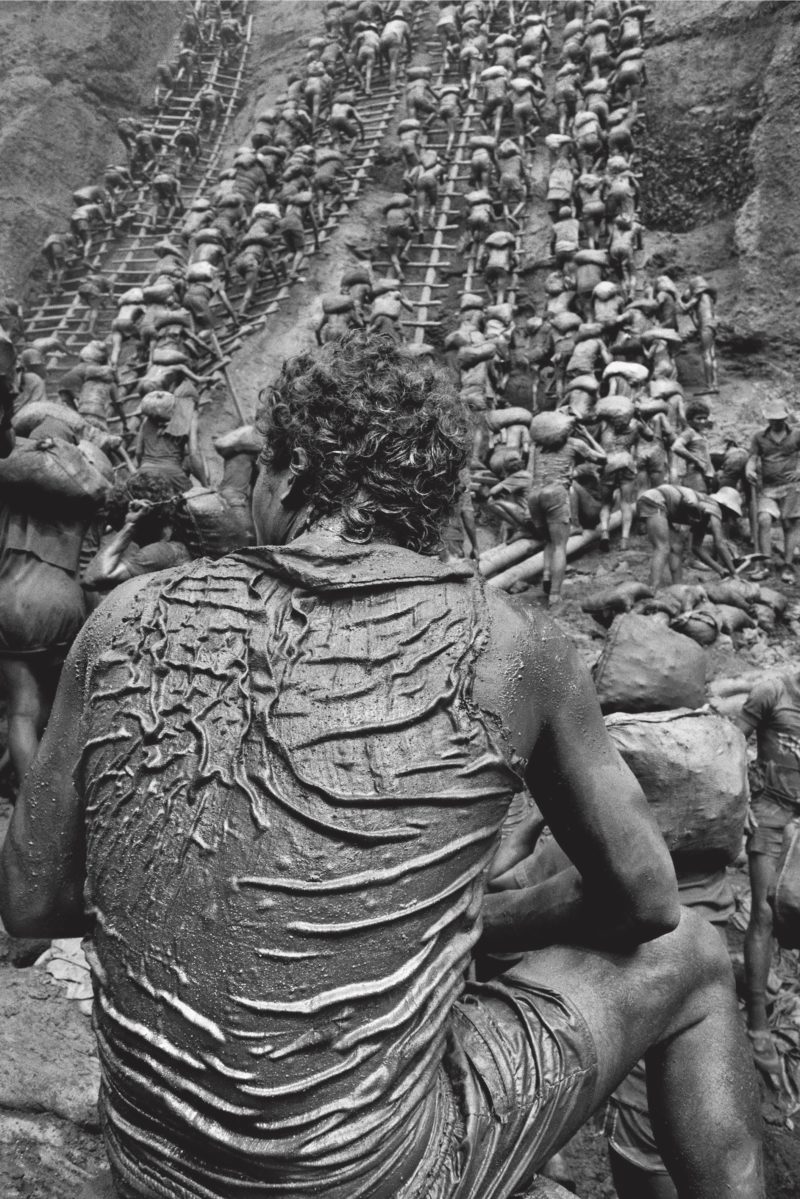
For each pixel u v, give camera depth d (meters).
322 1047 1.22
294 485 1.60
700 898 2.96
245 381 15.63
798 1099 4.27
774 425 11.23
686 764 2.78
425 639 1.38
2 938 4.14
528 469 11.63
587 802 1.50
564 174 18.72
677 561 9.75
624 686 2.91
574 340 14.27
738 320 17.33
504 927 1.78
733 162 19.34
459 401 1.59
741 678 5.52
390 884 1.26
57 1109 3.12
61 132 24.84
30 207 23.70
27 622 4.87
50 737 1.51
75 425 6.23
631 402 10.97
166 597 1.48
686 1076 1.66
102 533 6.41
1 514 5.00
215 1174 1.24
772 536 11.84
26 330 19.89
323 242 19.02
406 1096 1.28
